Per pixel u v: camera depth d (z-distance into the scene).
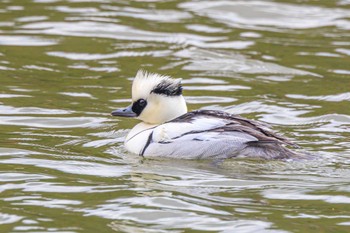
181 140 14.35
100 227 11.61
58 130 16.19
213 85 19.41
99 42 22.31
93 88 18.98
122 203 12.45
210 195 12.82
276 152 14.16
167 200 12.55
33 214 12.04
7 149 14.88
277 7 25.42
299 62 21.06
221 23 24.06
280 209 12.27
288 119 17.05
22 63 20.58
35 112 17.16
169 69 20.42
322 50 21.97
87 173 13.79
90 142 15.51
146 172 13.81
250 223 11.74
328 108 17.78
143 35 22.92
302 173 13.67
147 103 15.11
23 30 23.00
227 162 14.10
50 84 19.16
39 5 25.27
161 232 11.49
